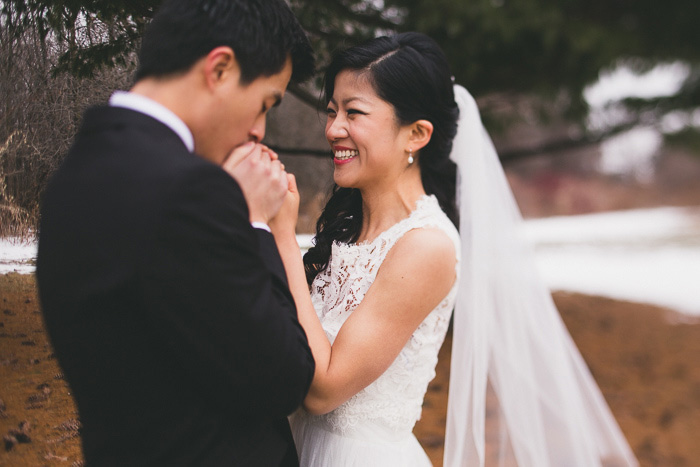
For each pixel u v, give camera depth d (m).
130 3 1.47
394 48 1.52
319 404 1.33
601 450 2.45
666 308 6.93
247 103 1.08
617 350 5.26
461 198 1.86
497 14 3.62
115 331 0.94
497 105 5.13
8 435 1.32
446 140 1.64
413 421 1.59
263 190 1.18
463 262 1.85
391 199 1.60
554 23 3.99
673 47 5.26
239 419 1.08
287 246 1.38
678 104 5.97
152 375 0.97
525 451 2.03
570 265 9.88
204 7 1.03
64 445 1.37
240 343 0.96
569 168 22.98
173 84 1.04
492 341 2.02
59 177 1.01
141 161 0.95
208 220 0.93
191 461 1.01
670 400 4.15
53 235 0.98
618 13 4.98
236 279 0.96
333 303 1.59
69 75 1.38
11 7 1.30
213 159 1.12
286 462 1.30
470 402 1.81
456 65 3.85
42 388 1.35
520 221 2.06
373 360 1.37
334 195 1.78
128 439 1.00
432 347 1.55
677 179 23.56
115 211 0.92
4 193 1.30
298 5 2.30
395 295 1.40
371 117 1.50
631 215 20.31
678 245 12.34
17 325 1.32
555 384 2.11
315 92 2.40
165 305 0.91
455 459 1.78
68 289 0.95
